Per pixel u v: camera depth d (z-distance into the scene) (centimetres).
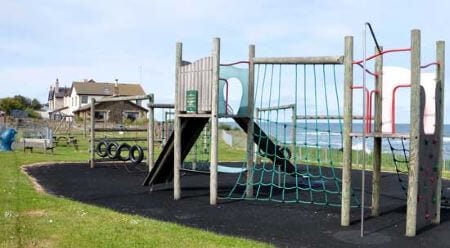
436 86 820
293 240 717
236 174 1694
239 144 3359
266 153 1298
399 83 801
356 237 741
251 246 651
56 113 7519
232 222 845
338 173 1798
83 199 1098
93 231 704
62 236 670
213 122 1022
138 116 7438
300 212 947
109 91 8144
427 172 825
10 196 1001
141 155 1925
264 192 1254
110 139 2052
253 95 1106
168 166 1238
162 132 2066
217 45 1011
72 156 2355
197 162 1972
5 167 1680
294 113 1598
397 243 709
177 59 1116
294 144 1495
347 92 807
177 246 633
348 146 815
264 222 847
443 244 705
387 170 1898
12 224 734
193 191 1242
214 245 646
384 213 945
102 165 1948
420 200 815
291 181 1497
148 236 684
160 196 1154
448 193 1266
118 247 621
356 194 1245
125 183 1403
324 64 967
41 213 836
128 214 907
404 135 769
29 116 8744
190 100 1079
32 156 2247
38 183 1348
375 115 846
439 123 839
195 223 836
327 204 1041
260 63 1069
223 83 1069
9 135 2659
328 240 721
